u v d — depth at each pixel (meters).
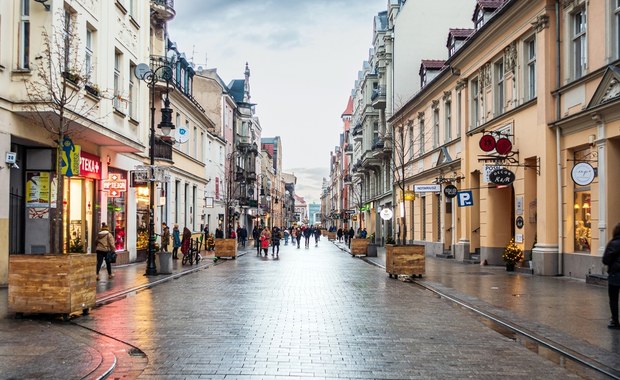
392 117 45.81
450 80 31.77
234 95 73.62
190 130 40.34
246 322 11.00
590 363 7.80
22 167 18.83
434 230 35.78
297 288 17.30
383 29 55.25
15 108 16.56
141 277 20.03
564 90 19.73
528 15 21.84
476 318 11.64
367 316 11.84
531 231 22.56
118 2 23.33
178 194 37.59
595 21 17.97
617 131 16.75
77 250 17.22
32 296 11.08
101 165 23.70
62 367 7.37
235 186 62.94
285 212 150.38
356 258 35.34
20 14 16.83
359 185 78.31
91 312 12.19
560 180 20.11
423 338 9.59
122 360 7.93
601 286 16.70
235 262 30.91
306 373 7.27
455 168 30.98
